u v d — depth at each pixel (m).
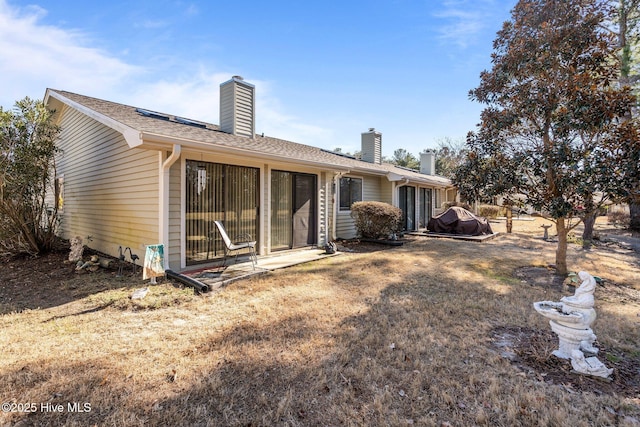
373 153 13.91
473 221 11.84
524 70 5.55
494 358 2.79
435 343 3.10
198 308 4.00
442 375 2.54
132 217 6.30
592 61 5.19
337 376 2.52
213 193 6.08
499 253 8.24
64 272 5.85
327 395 2.29
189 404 2.18
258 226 6.93
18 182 6.64
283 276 5.61
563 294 4.75
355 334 3.26
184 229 5.59
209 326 3.46
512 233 13.08
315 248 8.50
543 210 5.38
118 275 5.49
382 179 12.43
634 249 9.43
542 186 5.42
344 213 10.63
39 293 4.66
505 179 5.44
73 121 9.06
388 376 2.52
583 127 4.78
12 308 4.02
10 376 2.44
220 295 4.53
